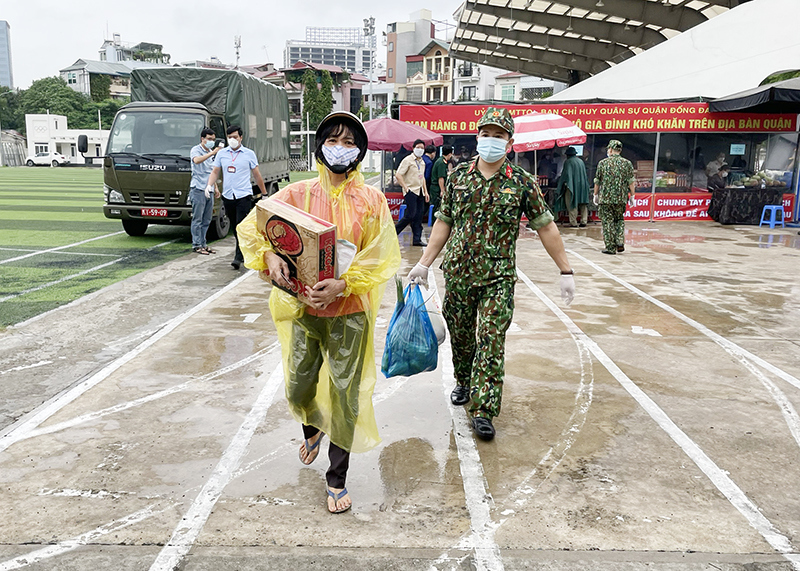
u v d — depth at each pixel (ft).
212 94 44.19
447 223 13.67
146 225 43.57
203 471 11.46
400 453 12.31
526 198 12.87
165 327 20.72
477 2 79.36
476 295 13.29
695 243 41.78
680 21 75.10
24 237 42.01
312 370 10.57
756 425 13.76
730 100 49.96
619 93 72.95
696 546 9.36
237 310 23.04
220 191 40.86
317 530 9.66
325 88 268.21
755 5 66.03
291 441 12.75
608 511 10.32
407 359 13.17
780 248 39.65
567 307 24.29
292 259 9.53
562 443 12.82
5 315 22.02
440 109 52.29
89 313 22.44
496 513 10.22
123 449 12.26
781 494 10.91
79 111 319.27
